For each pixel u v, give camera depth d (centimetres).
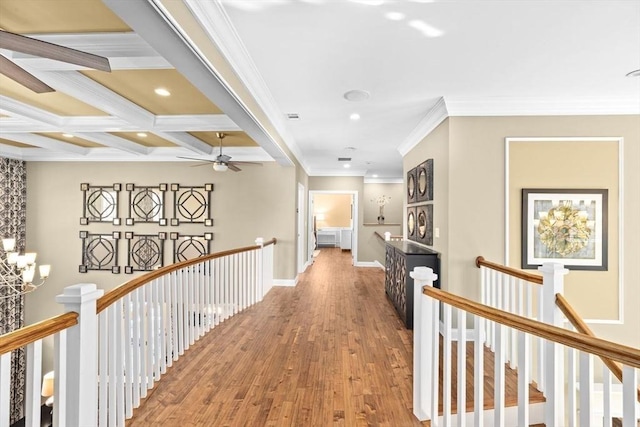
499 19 213
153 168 607
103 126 385
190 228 606
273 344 334
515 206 357
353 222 873
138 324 232
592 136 352
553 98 347
